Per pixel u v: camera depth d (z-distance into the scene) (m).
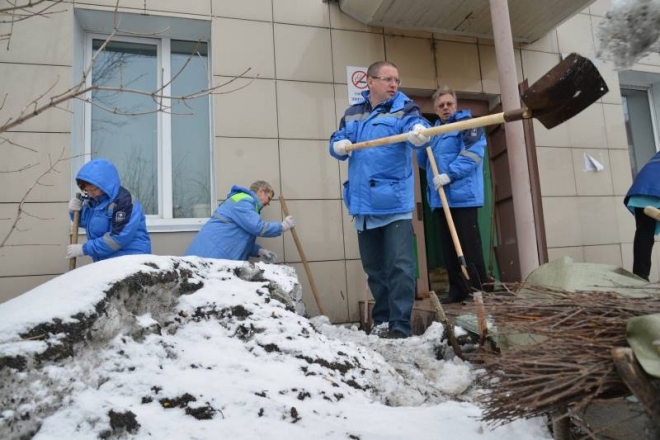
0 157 3.98
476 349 2.79
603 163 5.60
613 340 1.33
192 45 4.86
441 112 4.31
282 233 4.32
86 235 3.84
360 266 4.70
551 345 1.43
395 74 3.63
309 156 4.70
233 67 4.61
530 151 5.21
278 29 4.78
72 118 4.17
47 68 4.16
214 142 4.50
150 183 4.65
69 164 4.11
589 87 1.99
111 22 4.46
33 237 3.97
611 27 1.85
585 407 1.44
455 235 3.78
